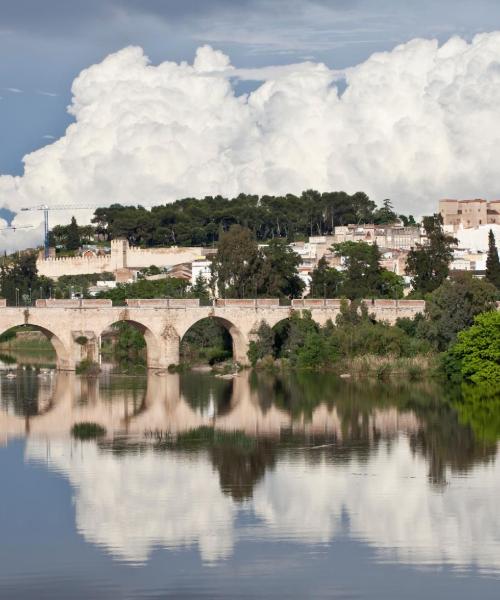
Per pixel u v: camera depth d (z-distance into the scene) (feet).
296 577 417.90
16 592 405.80
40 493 535.60
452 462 594.24
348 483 548.72
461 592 403.54
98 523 483.92
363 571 423.64
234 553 443.73
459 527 474.08
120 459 613.52
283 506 507.71
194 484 550.77
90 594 403.54
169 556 441.68
